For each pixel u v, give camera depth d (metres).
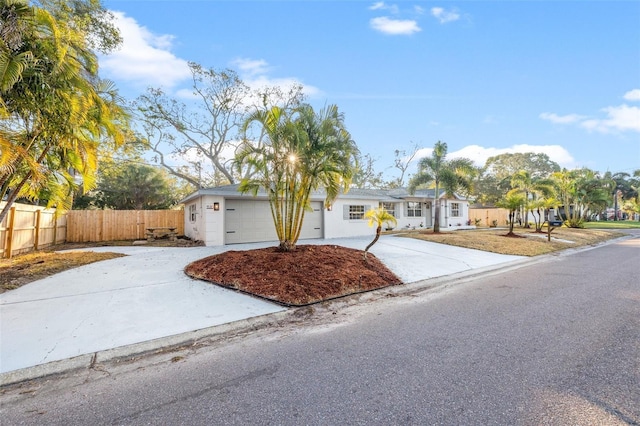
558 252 12.15
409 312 4.75
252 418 2.14
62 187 8.91
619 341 3.46
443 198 23.25
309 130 7.60
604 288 6.11
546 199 18.05
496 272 8.20
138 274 6.91
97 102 6.59
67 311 4.55
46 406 2.36
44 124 5.97
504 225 27.62
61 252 10.30
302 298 5.23
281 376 2.77
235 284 5.93
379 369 2.86
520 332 3.78
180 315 4.45
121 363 3.12
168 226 16.28
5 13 5.04
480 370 2.80
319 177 7.90
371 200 17.73
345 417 2.14
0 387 2.65
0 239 8.75
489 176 41.38
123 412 2.25
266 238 13.73
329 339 3.68
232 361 3.12
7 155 5.49
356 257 8.03
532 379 2.63
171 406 2.32
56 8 8.41
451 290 6.22
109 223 15.03
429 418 2.11
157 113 21.05
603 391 2.44
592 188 24.88
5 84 4.83
